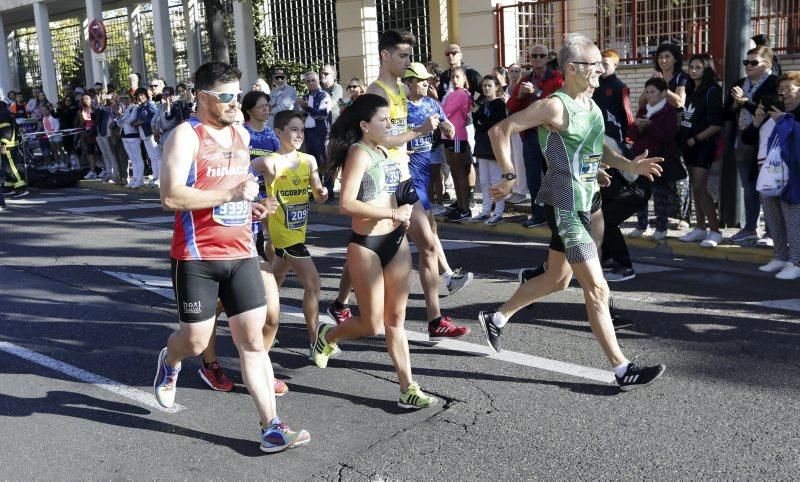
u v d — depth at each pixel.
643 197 6.90
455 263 8.71
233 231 4.15
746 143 7.93
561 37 14.77
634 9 13.52
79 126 18.58
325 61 19.88
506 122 4.67
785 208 7.47
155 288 7.80
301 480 3.93
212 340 5.11
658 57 8.76
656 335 5.97
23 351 5.98
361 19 17.78
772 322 6.19
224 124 4.10
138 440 4.45
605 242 7.33
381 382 5.23
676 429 4.34
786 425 4.34
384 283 4.68
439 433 4.40
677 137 8.63
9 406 4.95
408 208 4.53
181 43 23.88
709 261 8.46
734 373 5.14
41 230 11.65
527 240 10.02
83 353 5.93
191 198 3.95
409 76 6.36
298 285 7.95
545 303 6.88
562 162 4.79
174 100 15.53
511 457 4.09
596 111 4.81
